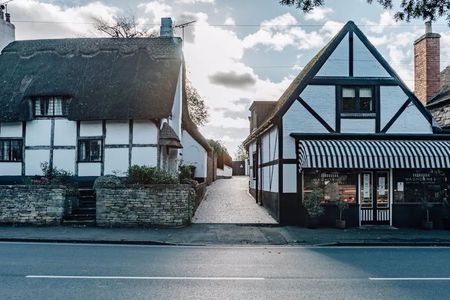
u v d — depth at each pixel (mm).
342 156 19422
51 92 24906
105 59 27016
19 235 16688
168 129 25328
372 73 21469
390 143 20359
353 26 21609
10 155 25625
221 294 8508
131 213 19500
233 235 17625
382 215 20719
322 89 21312
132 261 11984
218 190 37312
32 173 25266
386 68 21484
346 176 20781
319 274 10484
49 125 25344
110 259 12250
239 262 12086
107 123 24906
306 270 10977
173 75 26672
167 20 32250
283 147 20984
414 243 16234
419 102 21469
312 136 20750
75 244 15414
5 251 13562
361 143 20266
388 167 19453
